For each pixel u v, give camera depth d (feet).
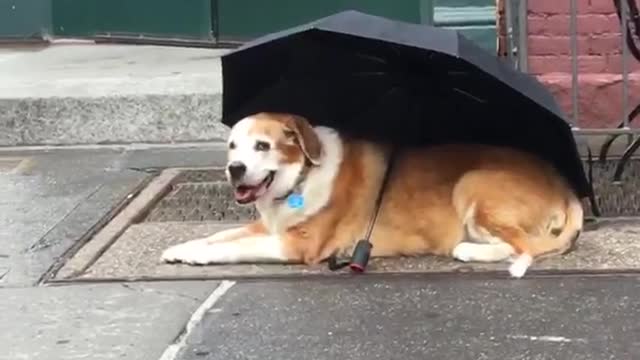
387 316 12.25
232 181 13.08
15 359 11.66
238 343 11.81
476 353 11.50
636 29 15.60
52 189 16.53
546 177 13.58
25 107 18.78
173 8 22.41
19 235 14.71
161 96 18.66
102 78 19.72
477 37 19.10
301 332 11.98
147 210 15.60
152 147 18.65
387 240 13.55
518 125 13.64
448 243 13.55
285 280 13.14
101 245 14.26
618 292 12.60
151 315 12.41
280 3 21.59
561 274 13.05
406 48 13.17
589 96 17.17
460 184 13.51
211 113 18.62
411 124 13.79
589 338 11.70
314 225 13.41
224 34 22.09
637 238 13.97
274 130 13.15
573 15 15.21
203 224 14.98
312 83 13.80
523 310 12.27
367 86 13.83
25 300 12.85
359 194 13.48
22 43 23.16
